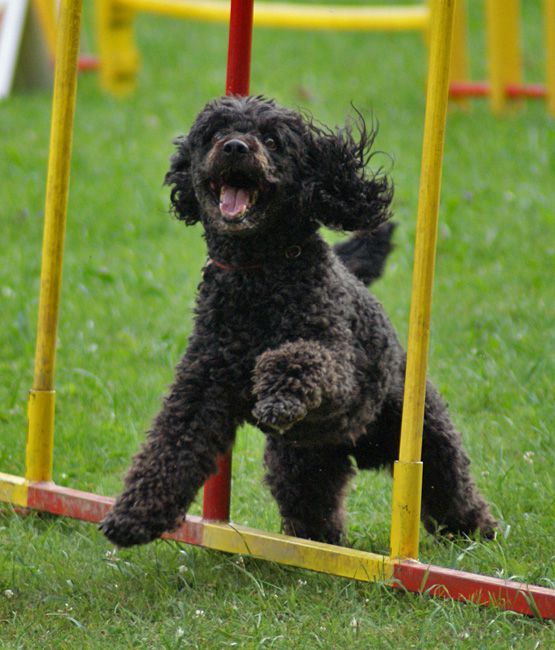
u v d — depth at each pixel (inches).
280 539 323.6
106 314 565.3
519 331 530.0
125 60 1035.3
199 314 326.3
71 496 357.1
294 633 279.4
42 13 1072.8
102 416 460.8
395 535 305.7
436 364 499.2
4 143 865.5
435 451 353.4
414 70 1115.3
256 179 323.3
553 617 284.2
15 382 491.2
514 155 815.7
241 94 350.3
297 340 311.4
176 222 705.6
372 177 359.9
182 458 308.0
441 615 287.7
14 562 327.3
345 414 320.8
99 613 295.3
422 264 295.3
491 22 950.4
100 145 858.1
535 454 410.0
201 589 311.0
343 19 923.4
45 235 356.5
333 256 342.3
